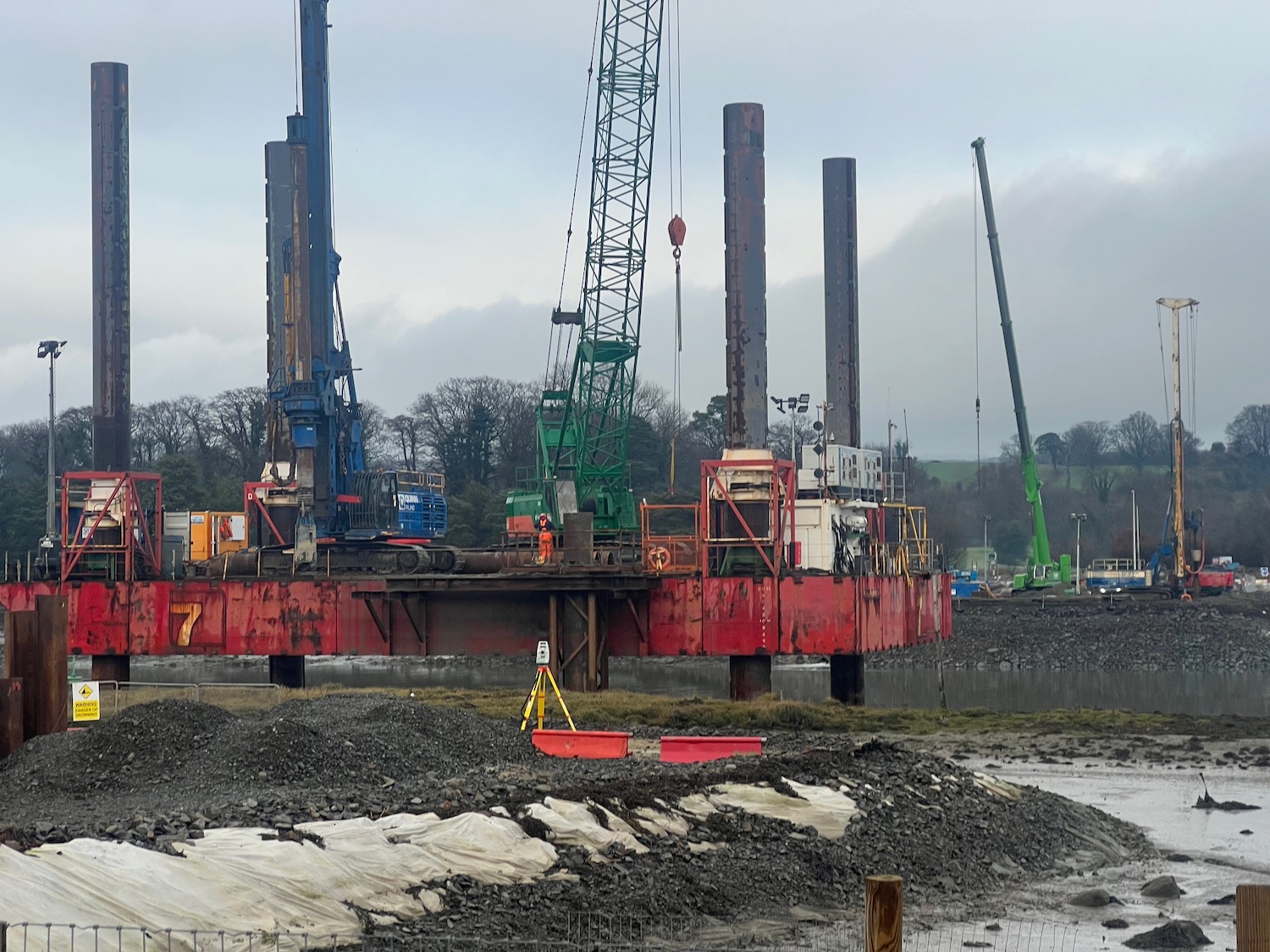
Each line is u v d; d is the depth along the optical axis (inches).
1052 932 1152.8
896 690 4109.3
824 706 2861.7
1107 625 5428.2
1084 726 2645.2
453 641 3097.9
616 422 3873.0
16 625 1631.4
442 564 3447.3
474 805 1215.6
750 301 3472.0
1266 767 2133.4
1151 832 1620.3
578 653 2992.1
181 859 968.9
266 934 907.4
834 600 2920.8
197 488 7824.8
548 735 1759.4
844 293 4845.0
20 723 1589.6
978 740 2445.9
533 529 3836.1
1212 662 4995.1
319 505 3511.3
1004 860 1405.0
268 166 4675.2
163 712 1521.9
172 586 3262.8
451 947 940.0
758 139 3489.2
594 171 3789.4
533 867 1126.4
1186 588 6358.3
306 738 1455.5
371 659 5634.8
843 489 4089.6
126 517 3408.0
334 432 3602.4
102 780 1413.6
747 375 3472.0
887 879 599.2
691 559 3213.6
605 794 1286.9
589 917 1056.8
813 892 1211.2
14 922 800.3
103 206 3725.4
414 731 1664.6
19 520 7701.8
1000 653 5201.8
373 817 1165.1
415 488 3818.9
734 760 1610.5
